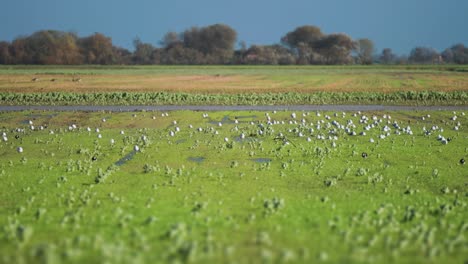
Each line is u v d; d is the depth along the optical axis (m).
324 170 70.94
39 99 174.88
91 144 92.50
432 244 39.44
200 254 35.62
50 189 59.41
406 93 178.88
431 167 73.19
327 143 92.75
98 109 152.62
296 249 37.78
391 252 37.44
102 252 35.28
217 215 47.75
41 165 73.38
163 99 175.12
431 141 95.25
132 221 45.69
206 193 57.28
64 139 98.12
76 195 56.38
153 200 53.56
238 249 37.66
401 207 51.81
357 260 35.09
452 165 74.56
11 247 37.91
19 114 140.00
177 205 51.78
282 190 59.19
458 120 127.94
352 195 56.91
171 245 37.97
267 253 35.28
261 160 78.50
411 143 92.81
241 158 79.94
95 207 50.97
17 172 69.12
